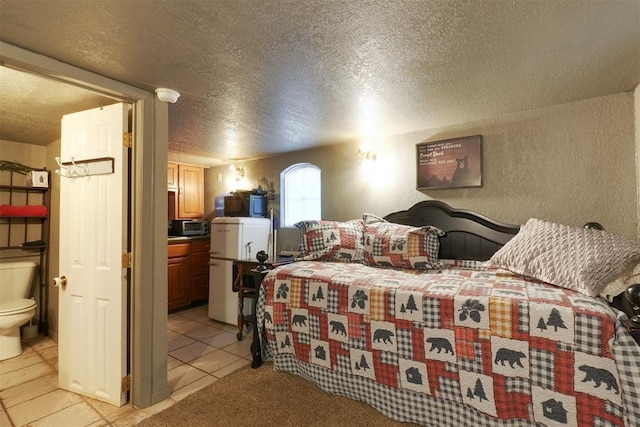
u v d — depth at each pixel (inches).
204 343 120.3
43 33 56.0
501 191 104.3
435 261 99.4
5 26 53.6
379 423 71.5
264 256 103.3
